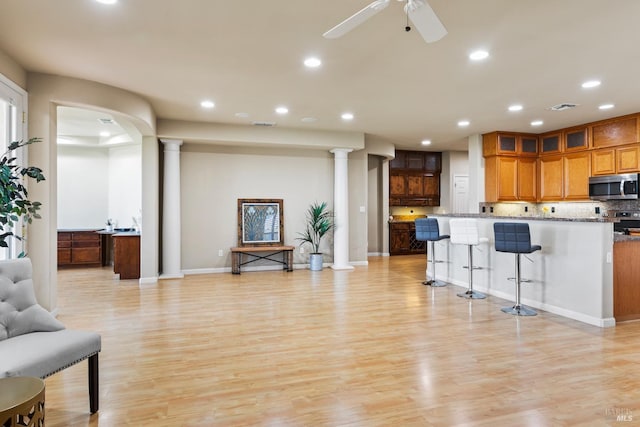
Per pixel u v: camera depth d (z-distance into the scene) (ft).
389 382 8.81
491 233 17.53
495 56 12.10
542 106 18.03
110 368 9.61
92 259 26.40
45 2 8.82
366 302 16.24
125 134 25.16
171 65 12.76
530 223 15.53
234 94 16.06
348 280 21.21
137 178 26.23
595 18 9.63
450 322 13.38
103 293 17.99
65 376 9.15
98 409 7.60
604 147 20.74
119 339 11.71
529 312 14.44
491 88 15.35
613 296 13.12
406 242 32.24
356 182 27.27
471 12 9.33
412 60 12.42
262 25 10.02
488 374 9.19
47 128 13.35
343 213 25.04
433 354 10.47
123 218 26.91
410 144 29.37
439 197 33.68
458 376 9.10
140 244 21.22
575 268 13.70
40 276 13.14
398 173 32.45
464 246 19.34
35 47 11.27
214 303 16.11
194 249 23.57
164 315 14.30
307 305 15.75
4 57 11.60
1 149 12.01
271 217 24.91
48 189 13.38
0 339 7.11
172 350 10.82
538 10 9.25
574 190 22.35
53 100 13.46
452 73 13.62
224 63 12.63
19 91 12.47
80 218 27.14
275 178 25.11
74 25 9.95
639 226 20.29
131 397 8.13
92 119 20.93
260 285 19.85
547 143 23.95
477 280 18.42
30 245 12.97
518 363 9.83
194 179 23.53
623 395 8.13
